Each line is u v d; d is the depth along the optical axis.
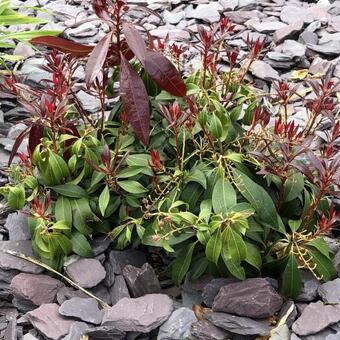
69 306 0.55
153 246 0.61
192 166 0.61
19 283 0.57
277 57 0.89
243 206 0.55
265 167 0.56
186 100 0.59
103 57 0.56
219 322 0.54
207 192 0.57
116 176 0.58
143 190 0.58
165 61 0.57
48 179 0.60
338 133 0.58
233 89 0.65
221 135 0.58
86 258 0.59
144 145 0.59
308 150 0.54
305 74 0.87
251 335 0.54
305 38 0.93
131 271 0.58
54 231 0.58
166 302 0.55
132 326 0.54
